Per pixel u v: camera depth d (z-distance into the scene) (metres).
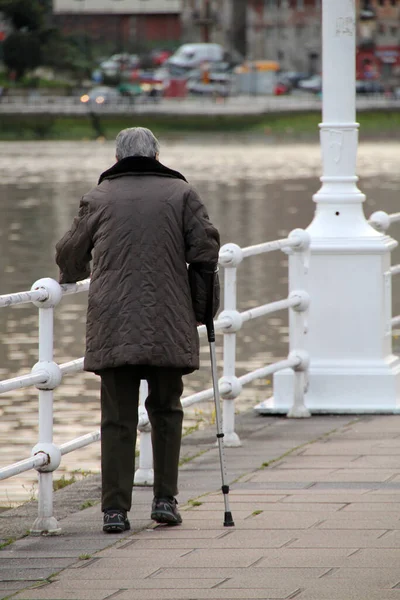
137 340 21.48
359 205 34.38
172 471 22.91
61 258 22.55
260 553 20.66
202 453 29.38
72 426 40.53
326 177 34.38
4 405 44.44
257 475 26.67
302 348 33.50
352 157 34.34
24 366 53.22
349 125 34.12
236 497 24.70
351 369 34.00
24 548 21.78
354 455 28.38
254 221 122.44
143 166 22.22
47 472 22.84
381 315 33.91
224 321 29.38
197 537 21.89
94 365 21.75
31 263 90.31
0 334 61.25
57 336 60.84
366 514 22.91
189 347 21.80
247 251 30.16
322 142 34.47
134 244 21.69
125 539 22.08
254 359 54.16
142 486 26.58
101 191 22.17
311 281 34.16
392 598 18.11
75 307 70.88
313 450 29.14
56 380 22.62
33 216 132.88
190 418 39.41
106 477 22.64
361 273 33.91
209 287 22.11
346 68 34.00
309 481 25.88
